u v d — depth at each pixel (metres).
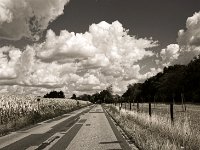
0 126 20.28
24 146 13.04
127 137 15.27
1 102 33.41
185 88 118.31
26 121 25.00
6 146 13.12
